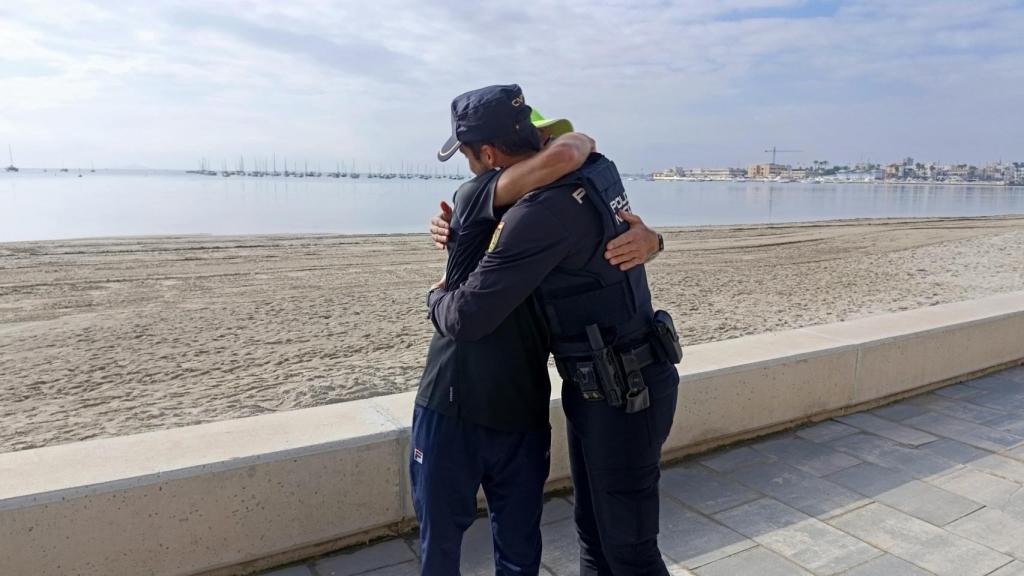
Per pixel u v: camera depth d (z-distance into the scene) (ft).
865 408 15.35
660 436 7.11
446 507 6.99
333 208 131.34
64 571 8.11
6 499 7.75
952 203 182.19
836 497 11.45
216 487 8.81
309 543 9.53
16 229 82.12
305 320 29.43
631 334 6.92
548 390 7.30
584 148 6.66
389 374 19.98
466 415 6.84
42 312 31.73
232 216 107.65
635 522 7.14
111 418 16.72
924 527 10.55
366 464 9.77
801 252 58.03
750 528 10.50
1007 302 19.52
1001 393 16.39
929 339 16.11
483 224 6.75
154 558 8.57
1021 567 9.53
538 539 7.53
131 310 32.09
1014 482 12.00
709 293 35.99
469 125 6.70
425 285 39.40
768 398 13.66
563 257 6.51
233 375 20.68
